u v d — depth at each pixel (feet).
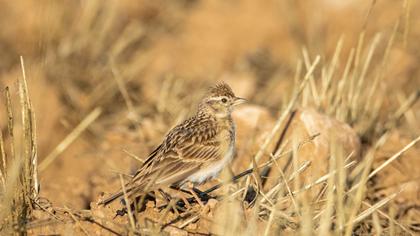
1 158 42.68
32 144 41.73
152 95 66.54
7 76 64.75
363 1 86.63
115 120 63.36
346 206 42.27
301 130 49.32
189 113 60.70
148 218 39.93
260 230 38.58
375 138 56.49
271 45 84.79
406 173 52.49
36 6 77.77
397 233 44.57
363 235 43.11
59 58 68.69
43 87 63.05
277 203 39.17
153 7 86.53
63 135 61.36
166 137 44.06
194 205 41.83
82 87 66.49
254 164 41.37
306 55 57.06
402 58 76.95
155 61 78.59
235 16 88.17
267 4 89.04
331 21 85.66
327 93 55.62
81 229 39.60
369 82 63.77
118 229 39.60
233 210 37.09
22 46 74.49
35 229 39.58
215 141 43.47
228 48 83.76
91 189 53.67
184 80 71.77
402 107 60.49
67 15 75.15
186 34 84.89
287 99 63.62
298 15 87.40
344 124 51.11
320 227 37.65
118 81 61.72
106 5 78.13
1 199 40.29
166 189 45.80
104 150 58.49
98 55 72.28
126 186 39.96
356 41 82.02
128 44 77.97
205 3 90.17
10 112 41.65
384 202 41.93
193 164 42.37
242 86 71.36
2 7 79.36
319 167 47.57
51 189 54.03
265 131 51.13
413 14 82.89
